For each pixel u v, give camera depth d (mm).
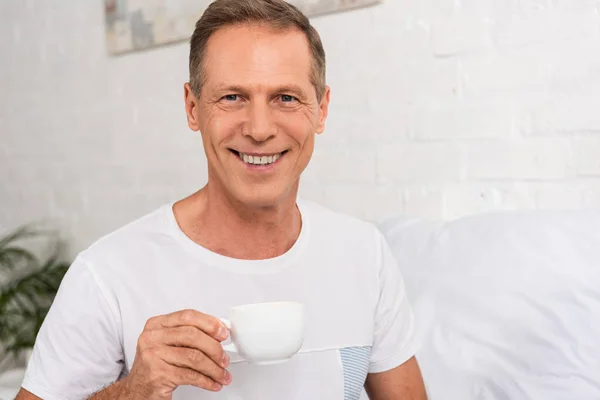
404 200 1827
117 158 2557
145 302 1033
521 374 1244
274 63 981
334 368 1099
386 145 1858
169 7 2299
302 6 2012
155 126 2416
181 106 2324
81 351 1013
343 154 1953
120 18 2463
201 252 1072
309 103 1024
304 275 1118
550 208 1578
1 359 2783
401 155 1830
